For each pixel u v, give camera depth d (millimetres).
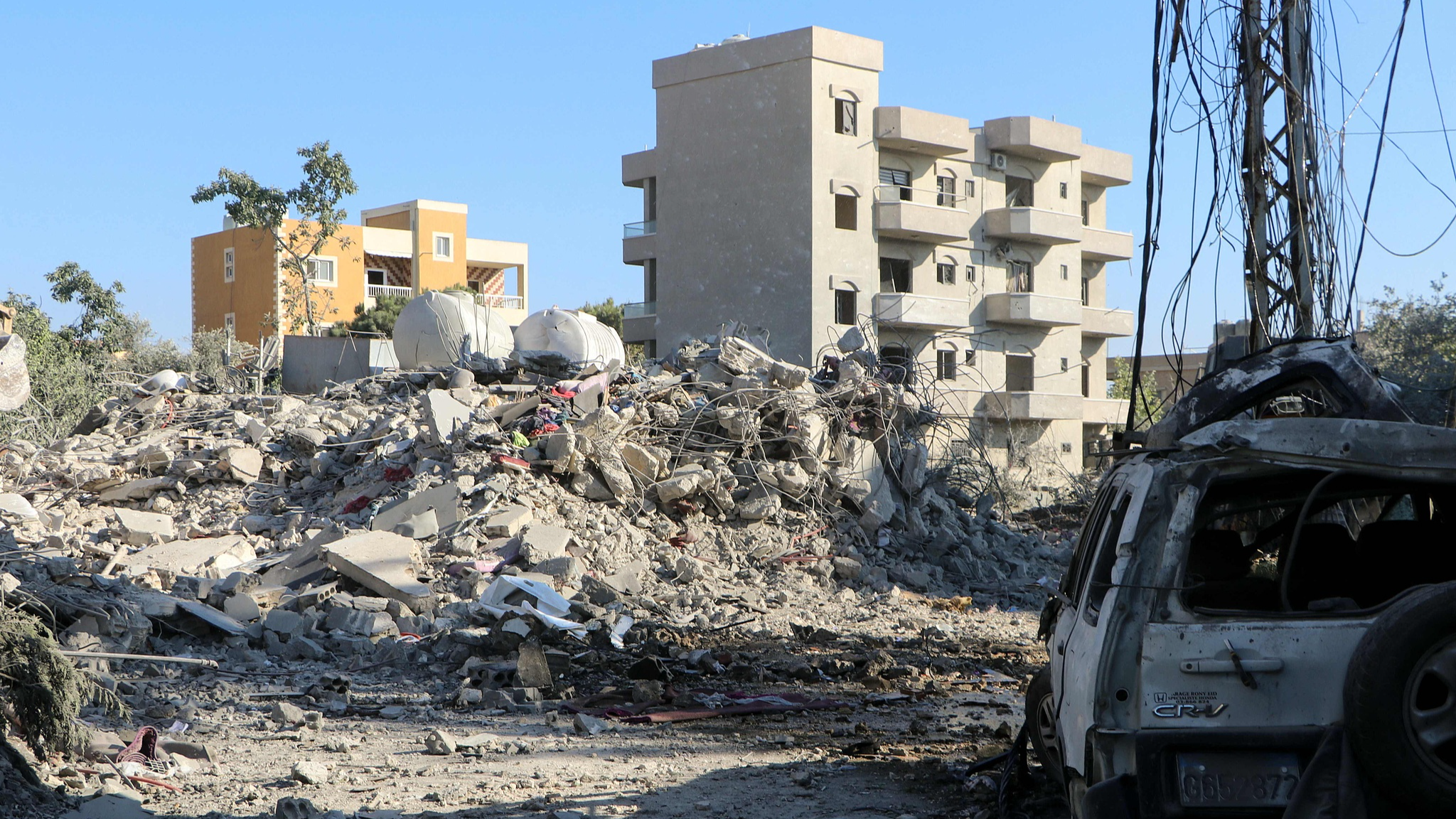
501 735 8828
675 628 13828
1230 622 4191
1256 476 4500
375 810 6605
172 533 16719
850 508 19781
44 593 10922
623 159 49156
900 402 21766
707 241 46000
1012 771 6695
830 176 43938
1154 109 8648
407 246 74500
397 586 13586
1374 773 3752
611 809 6609
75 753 7375
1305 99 9406
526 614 12695
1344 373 5008
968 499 22703
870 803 6723
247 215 52812
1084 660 4578
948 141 46156
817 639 13641
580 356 33188
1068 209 52219
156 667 10898
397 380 24375
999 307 48469
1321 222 9406
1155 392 16625
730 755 8094
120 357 48812
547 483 17609
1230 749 4074
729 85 45469
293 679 11008
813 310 43375
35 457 20469
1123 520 4809
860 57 44625
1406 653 3734
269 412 22312
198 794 7016
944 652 13102
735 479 18953
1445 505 5281
